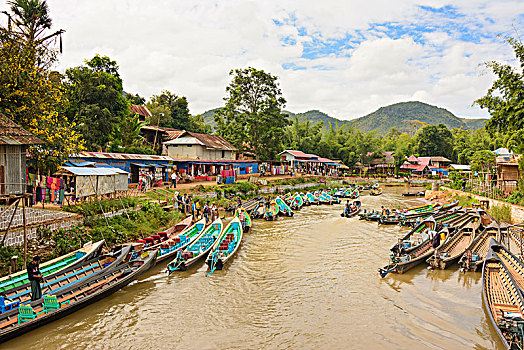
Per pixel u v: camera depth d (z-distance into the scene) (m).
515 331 10.20
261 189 44.69
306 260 19.69
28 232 16.09
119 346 11.25
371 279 16.84
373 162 86.69
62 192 19.36
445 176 78.38
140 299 14.56
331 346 11.25
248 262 19.30
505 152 40.66
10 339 10.91
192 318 13.06
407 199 50.31
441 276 17.17
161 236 20.86
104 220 20.64
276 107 59.25
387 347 11.18
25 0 18.62
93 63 40.59
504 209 27.44
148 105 68.44
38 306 12.06
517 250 19.67
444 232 21.86
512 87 28.08
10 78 16.62
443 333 11.98
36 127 18.06
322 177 68.00
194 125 75.81
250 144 60.66
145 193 29.92
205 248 19.62
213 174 46.56
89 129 33.34
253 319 13.01
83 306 13.26
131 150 40.81
